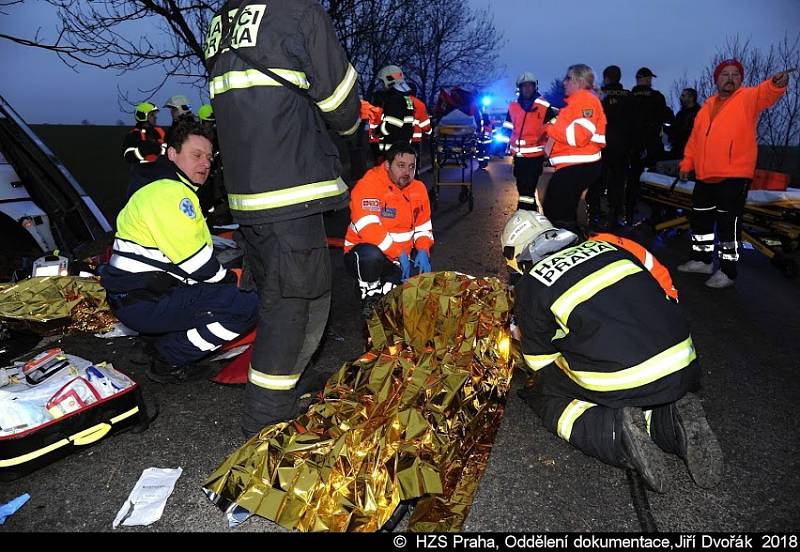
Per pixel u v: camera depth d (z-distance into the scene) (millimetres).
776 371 3584
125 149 6562
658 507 2406
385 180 3938
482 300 3213
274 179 2445
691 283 5312
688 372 2445
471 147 9273
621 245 2990
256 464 2391
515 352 3193
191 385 3434
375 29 11188
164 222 2869
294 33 2396
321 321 2865
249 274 3174
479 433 2760
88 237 6121
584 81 5520
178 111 7023
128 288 3049
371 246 3908
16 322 3941
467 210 9133
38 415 2611
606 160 7352
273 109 2416
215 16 2650
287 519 2244
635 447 2377
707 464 2363
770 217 5809
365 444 2438
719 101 5043
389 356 3025
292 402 2773
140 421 2920
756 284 5281
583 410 2637
